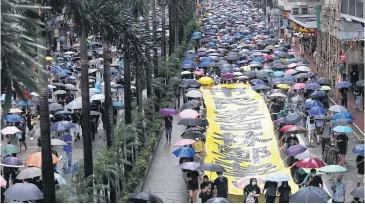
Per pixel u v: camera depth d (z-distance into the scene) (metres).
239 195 30.16
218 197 25.89
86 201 25.34
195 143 35.69
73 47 81.06
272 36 96.56
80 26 26.20
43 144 23.61
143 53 30.28
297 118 38.34
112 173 29.05
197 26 102.62
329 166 28.70
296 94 48.06
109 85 33.72
